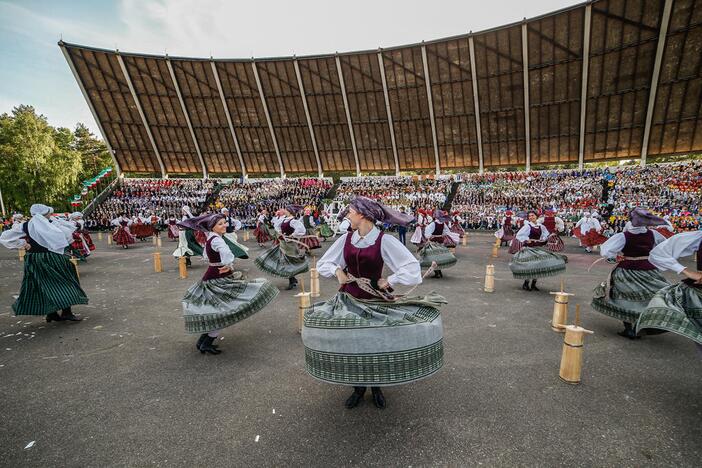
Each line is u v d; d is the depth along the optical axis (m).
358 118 30.08
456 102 27.48
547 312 5.73
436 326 2.71
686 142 23.19
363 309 2.67
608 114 24.45
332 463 2.39
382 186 29.81
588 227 12.98
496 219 22.36
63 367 3.89
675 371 3.69
